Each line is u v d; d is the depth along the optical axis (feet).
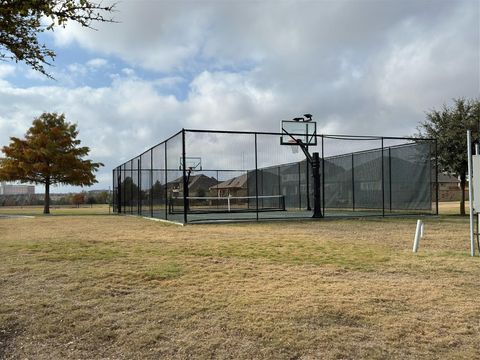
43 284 17.80
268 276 18.98
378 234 34.55
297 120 52.24
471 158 24.16
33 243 29.86
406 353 11.25
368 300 15.24
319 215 52.21
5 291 16.72
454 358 10.99
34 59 10.03
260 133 48.16
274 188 89.51
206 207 88.89
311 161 52.60
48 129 97.04
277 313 13.96
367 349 11.44
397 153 59.31
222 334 12.45
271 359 10.97
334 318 13.60
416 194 56.44
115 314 14.15
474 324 13.12
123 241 30.76
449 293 16.15
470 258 22.95
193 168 86.58
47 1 8.91
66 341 12.28
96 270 20.21
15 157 94.07
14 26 9.23
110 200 128.57
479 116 59.16
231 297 15.74
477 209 23.72
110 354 11.44
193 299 15.55
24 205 177.68
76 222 55.21
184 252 25.36
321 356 11.07
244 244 28.53
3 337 12.55
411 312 14.10
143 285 17.57
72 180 95.91
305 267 20.92
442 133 61.57
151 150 61.93
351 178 68.85
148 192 65.16
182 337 12.31
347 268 20.63
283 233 35.68
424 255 23.97
